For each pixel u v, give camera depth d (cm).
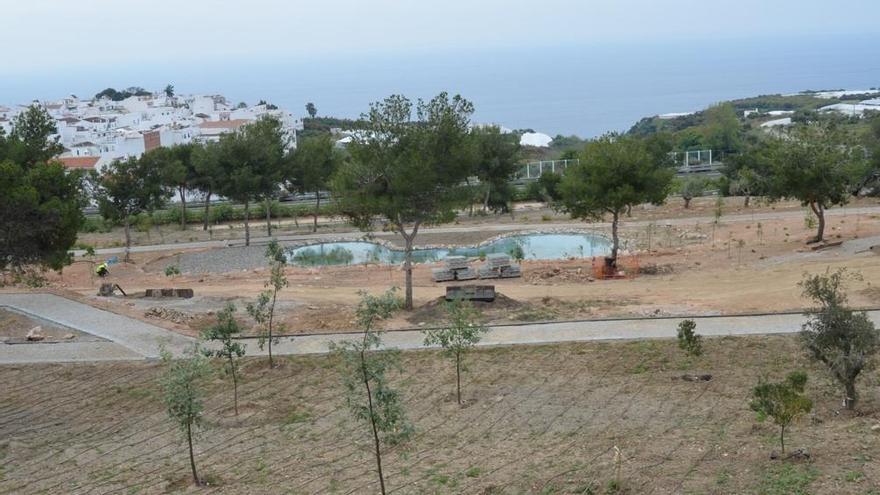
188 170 6994
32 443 2200
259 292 3969
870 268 3612
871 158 6275
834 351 2009
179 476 1897
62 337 3195
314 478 1823
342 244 6003
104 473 1958
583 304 3341
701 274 3975
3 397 2578
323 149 6788
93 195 6153
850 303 3022
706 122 13362
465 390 2403
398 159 3284
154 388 2591
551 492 1620
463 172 3409
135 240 6550
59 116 17575
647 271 4175
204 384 2602
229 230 7094
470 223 6581
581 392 2320
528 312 3209
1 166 3272
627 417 2092
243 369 2711
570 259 4741
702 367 2456
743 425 1956
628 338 2783
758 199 6450
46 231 3325
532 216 6900
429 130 3316
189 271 5141
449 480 1742
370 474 1823
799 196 4416
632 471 1681
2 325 3388
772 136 7262
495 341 2850
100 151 12094
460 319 2373
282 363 2744
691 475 1630
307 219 8012
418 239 5950
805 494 1474
